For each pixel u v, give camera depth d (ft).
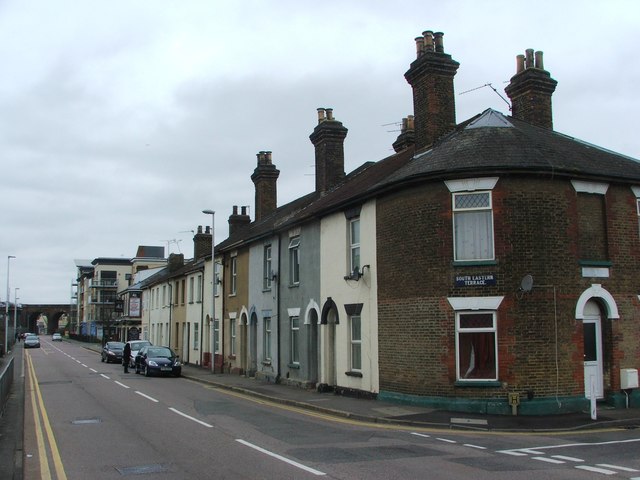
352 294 64.59
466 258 52.95
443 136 63.52
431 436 40.78
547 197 52.75
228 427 44.83
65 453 34.86
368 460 31.96
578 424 45.01
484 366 51.57
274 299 86.28
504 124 59.67
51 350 223.92
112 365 136.77
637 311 55.98
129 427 44.83
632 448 36.01
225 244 115.24
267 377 87.30
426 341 53.42
